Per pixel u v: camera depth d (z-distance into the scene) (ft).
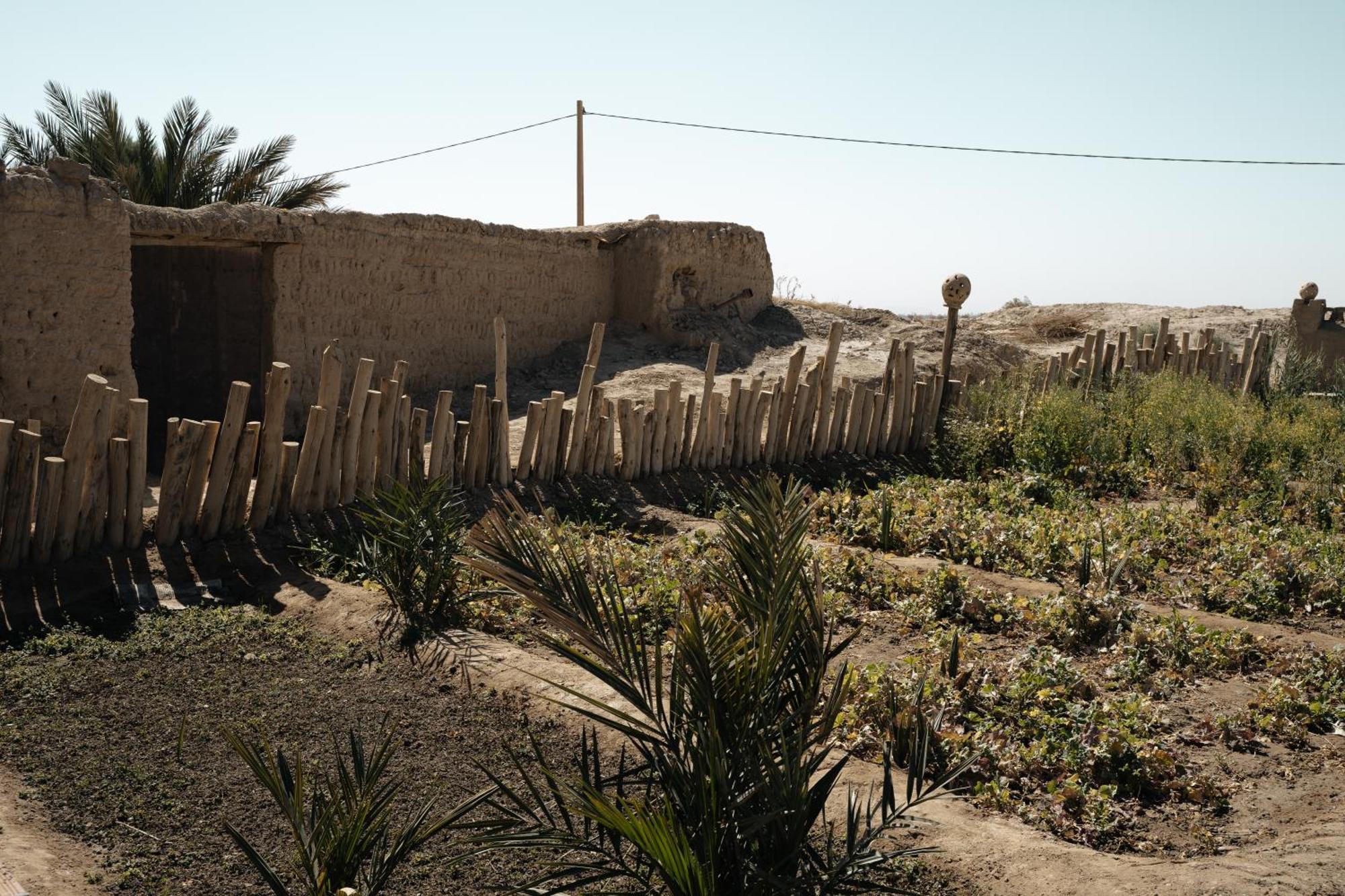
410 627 21.17
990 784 15.94
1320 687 20.57
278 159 66.08
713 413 36.29
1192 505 37.04
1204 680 21.06
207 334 43.45
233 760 16.15
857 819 10.92
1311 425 43.65
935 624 23.63
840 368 54.13
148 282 44.57
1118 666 21.01
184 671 19.36
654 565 25.81
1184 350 54.13
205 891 12.85
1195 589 26.73
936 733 16.66
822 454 39.83
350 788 11.75
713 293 61.11
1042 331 74.49
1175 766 16.99
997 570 28.50
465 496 30.19
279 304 40.91
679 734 10.62
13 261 31.40
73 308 32.89
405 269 46.29
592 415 33.63
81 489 23.50
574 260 56.39
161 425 44.91
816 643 11.07
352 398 27.68
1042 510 34.40
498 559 11.07
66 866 13.00
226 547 25.22
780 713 10.94
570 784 10.37
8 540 22.59
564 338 56.13
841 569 26.25
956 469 40.65
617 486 33.86
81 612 21.86
